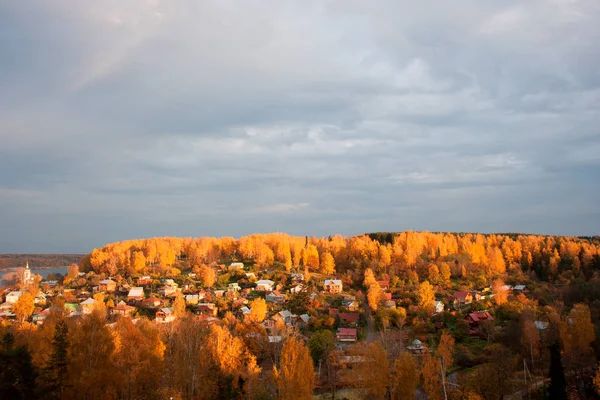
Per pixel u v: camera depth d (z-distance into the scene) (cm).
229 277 18238
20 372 4634
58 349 5169
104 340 5631
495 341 9775
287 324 11206
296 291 15362
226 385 7019
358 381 7406
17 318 12419
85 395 5253
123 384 5694
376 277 17350
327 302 14362
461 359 8762
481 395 6456
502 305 11988
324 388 8000
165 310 12988
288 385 6359
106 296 15225
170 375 6881
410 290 15300
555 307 11056
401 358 6862
